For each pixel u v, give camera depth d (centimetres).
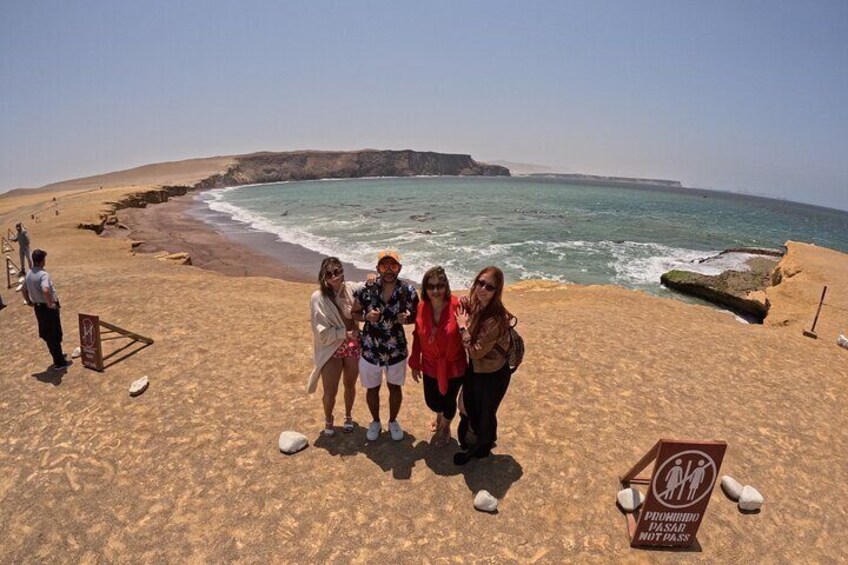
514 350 478
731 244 3778
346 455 543
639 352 841
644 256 2994
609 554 419
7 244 2033
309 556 412
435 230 3794
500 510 466
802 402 696
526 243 3275
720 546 435
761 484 520
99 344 733
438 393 505
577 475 516
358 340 537
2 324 980
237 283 1465
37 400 664
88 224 3014
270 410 635
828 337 1253
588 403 661
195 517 457
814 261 2089
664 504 418
